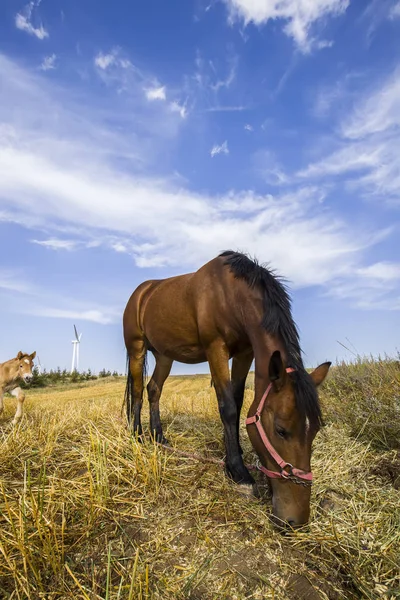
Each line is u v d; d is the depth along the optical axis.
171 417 5.93
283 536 2.63
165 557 2.40
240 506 2.96
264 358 3.03
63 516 2.58
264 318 3.09
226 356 3.62
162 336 4.37
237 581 2.24
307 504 2.57
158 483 3.25
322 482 3.33
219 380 3.56
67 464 3.60
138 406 4.98
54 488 3.08
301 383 2.62
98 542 2.53
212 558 2.40
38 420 5.72
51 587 2.12
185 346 4.18
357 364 6.91
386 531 2.70
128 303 5.21
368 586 2.25
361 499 3.09
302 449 2.57
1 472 3.47
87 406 7.67
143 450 3.83
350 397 5.47
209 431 4.79
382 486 3.27
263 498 3.10
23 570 2.20
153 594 2.08
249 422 2.89
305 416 2.57
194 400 8.75
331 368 7.14
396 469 3.47
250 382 13.31
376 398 4.92
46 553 2.26
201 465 3.64
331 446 4.02
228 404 3.46
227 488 3.19
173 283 4.36
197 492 3.16
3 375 9.00
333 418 4.89
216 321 3.60
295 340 3.01
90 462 3.44
